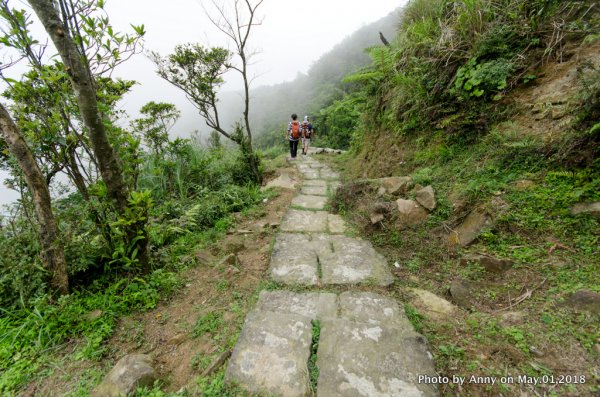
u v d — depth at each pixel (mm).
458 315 2023
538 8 3340
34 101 2545
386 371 1585
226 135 5648
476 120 3555
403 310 2139
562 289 1906
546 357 1531
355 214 3879
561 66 3105
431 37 4406
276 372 1623
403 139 4824
